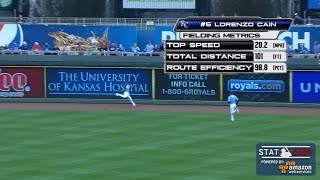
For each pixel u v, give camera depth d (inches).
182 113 3080.7
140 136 2546.8
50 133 2613.2
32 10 4650.6
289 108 3243.1
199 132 2618.1
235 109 2851.9
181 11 4702.3
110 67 3378.4
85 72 3395.7
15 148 2343.8
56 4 4687.5
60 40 3582.7
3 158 2188.7
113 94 3390.7
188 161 2127.2
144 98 3380.9
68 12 4707.2
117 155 2219.5
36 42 3572.8
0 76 3412.9
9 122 2851.9
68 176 1943.9
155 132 2625.5
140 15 4722.0
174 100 3361.2
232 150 2284.7
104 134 2588.6
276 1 4680.1
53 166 2070.6
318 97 3248.0
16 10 4640.8
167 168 2036.2
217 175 1942.7
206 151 2274.9
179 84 3351.4
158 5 4660.4
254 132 2605.8
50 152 2274.9
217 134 2573.8
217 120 2891.2
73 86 3408.0
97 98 3398.1
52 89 3410.4
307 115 3021.7
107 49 3555.6
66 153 2256.4
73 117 2977.4
